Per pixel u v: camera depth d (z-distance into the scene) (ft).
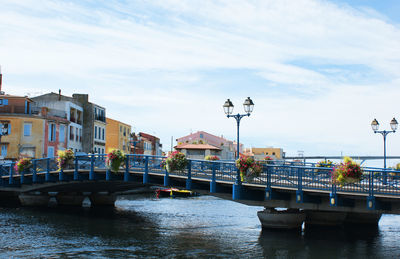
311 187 75.36
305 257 67.62
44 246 74.69
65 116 196.54
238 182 83.10
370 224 107.45
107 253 69.97
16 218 110.22
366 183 68.69
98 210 135.54
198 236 86.22
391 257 68.23
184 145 288.10
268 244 77.51
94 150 223.71
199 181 93.97
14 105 179.73
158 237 85.15
